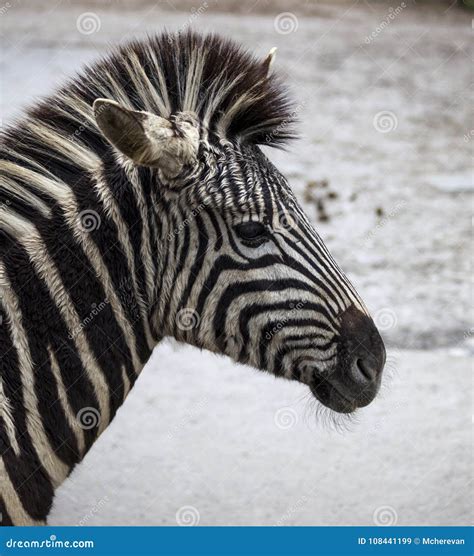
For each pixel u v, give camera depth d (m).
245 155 6.34
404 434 12.44
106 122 5.62
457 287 17.41
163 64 6.59
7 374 5.92
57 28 35.88
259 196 6.18
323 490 11.07
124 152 5.76
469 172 24.86
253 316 6.32
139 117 5.71
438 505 10.76
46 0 41.81
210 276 6.29
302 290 6.29
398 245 19.41
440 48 39.97
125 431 12.27
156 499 10.67
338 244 19.20
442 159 25.88
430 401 13.27
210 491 10.94
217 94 6.41
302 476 11.37
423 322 15.78
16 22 36.72
